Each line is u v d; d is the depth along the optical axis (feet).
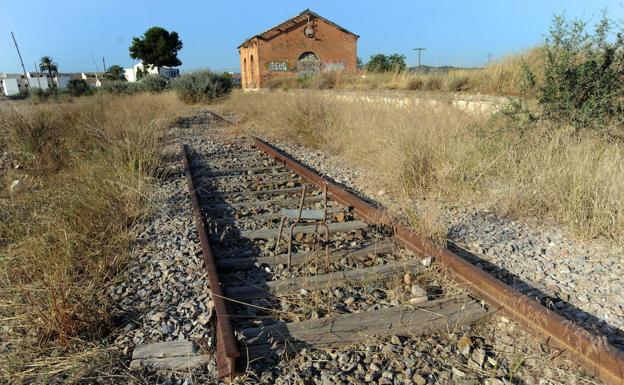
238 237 18.67
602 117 26.30
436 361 11.21
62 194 23.50
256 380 10.64
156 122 49.34
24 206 23.21
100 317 13.07
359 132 35.63
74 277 15.37
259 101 64.08
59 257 15.99
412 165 25.21
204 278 15.26
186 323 12.85
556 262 16.42
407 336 12.24
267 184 27.32
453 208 22.07
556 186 21.25
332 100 48.42
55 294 13.10
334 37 165.48
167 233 19.54
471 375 10.69
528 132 27.30
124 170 26.91
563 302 13.78
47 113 45.88
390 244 17.58
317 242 17.62
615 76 26.99
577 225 18.61
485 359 11.23
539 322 11.66
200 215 20.17
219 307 12.43
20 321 12.94
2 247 18.54
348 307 13.53
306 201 23.79
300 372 10.86
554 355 11.02
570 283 14.89
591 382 10.17
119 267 16.46
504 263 16.38
